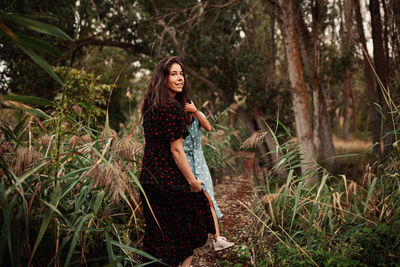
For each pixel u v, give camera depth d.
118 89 9.01
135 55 9.21
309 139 6.66
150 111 1.93
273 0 6.60
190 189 1.95
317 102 8.21
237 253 2.40
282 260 2.06
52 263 1.68
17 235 1.44
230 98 8.80
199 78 8.83
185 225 1.98
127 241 2.13
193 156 2.43
